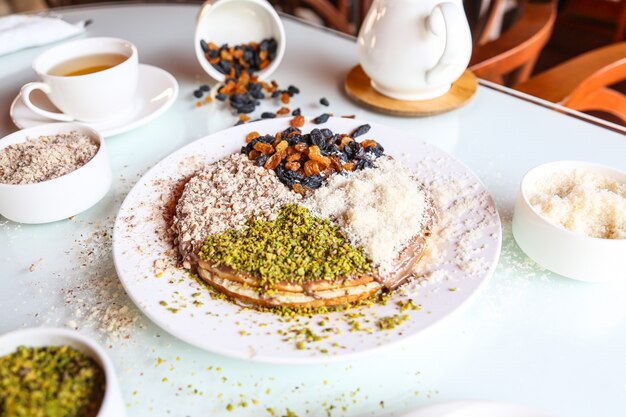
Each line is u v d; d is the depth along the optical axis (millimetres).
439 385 354
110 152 543
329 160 481
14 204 439
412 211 426
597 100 746
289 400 347
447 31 515
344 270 388
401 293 389
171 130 575
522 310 396
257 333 358
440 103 585
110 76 526
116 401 302
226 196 451
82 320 388
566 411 338
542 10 820
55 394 300
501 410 316
